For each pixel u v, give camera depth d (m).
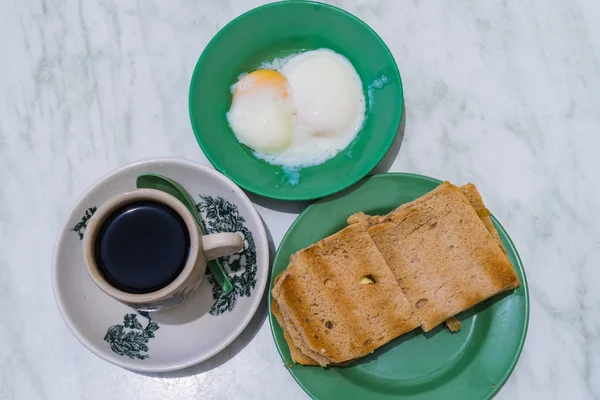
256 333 0.58
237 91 0.58
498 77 0.60
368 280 0.55
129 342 0.54
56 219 0.59
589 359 0.57
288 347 0.55
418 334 0.56
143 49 0.61
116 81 0.60
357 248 0.55
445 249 0.56
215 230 0.55
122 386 0.58
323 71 0.58
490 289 0.54
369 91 0.59
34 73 0.61
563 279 0.58
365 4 0.61
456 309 0.55
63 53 0.61
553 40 0.60
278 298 0.53
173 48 0.61
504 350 0.55
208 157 0.56
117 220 0.50
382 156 0.55
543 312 0.58
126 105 0.60
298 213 0.59
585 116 0.60
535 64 0.60
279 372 0.58
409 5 0.61
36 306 0.59
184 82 0.60
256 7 0.60
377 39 0.56
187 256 0.50
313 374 0.55
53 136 0.60
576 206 0.59
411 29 0.61
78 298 0.53
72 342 0.58
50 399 0.58
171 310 0.55
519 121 0.60
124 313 0.54
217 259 0.53
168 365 0.52
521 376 0.57
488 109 0.60
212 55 0.57
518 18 0.61
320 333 0.54
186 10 0.61
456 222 0.55
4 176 0.60
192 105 0.56
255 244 0.54
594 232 0.59
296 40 0.59
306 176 0.58
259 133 0.58
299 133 0.59
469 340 0.56
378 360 0.56
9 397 0.58
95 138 0.60
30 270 0.59
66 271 0.52
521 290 0.55
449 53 0.60
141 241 0.50
